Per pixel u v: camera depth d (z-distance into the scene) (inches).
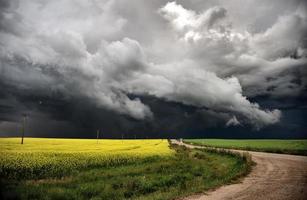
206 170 1011.9
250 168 1006.4
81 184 700.7
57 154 1226.6
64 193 591.2
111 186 677.3
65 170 907.4
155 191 657.6
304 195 574.6
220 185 684.1
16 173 845.8
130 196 623.5
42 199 558.6
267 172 911.7
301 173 892.0
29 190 603.2
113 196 606.2
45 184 695.7
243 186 671.1
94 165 1068.5
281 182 727.7
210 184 684.1
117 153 1378.0
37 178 853.2
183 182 720.3
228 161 1369.3
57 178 822.5
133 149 1974.7
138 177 794.8
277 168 1012.5
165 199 544.4
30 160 976.3
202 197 555.8
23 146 2075.5
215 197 555.8
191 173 932.6
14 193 563.8
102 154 1284.4
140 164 1179.9
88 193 619.2
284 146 2913.4
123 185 684.1
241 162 1183.6
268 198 548.4
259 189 634.2
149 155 1376.7
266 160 1310.3
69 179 768.9
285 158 1423.5
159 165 1077.8
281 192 602.5
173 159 1375.5
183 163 1212.5
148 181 721.0
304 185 685.3
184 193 588.1
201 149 2475.4
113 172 925.2
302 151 1791.3
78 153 1295.5
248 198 547.5
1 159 968.9
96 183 722.8
